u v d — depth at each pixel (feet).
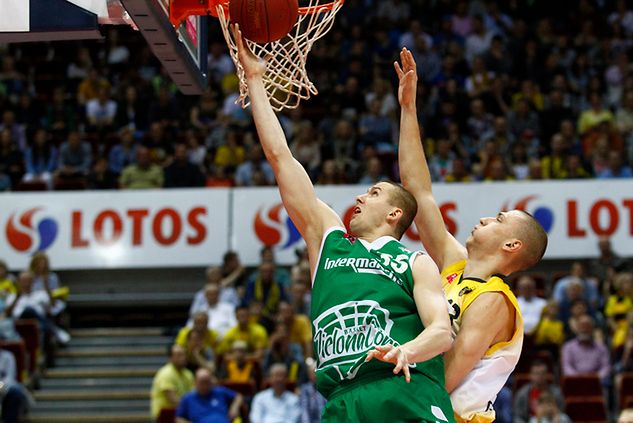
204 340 42.04
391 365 12.01
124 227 52.39
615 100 62.39
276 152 13.39
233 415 36.94
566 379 40.19
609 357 41.47
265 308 44.91
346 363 12.09
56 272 53.47
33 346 44.42
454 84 60.39
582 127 58.90
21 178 56.54
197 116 60.39
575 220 51.21
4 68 64.80
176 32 16.01
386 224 12.99
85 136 58.80
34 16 16.07
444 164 55.16
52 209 52.65
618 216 51.06
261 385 40.70
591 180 51.44
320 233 13.16
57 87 65.10
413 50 64.03
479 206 51.26
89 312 52.85
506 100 60.23
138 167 54.44
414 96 14.87
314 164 55.62
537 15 70.18
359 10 68.64
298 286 44.16
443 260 14.67
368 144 56.34
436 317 11.87
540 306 43.93
